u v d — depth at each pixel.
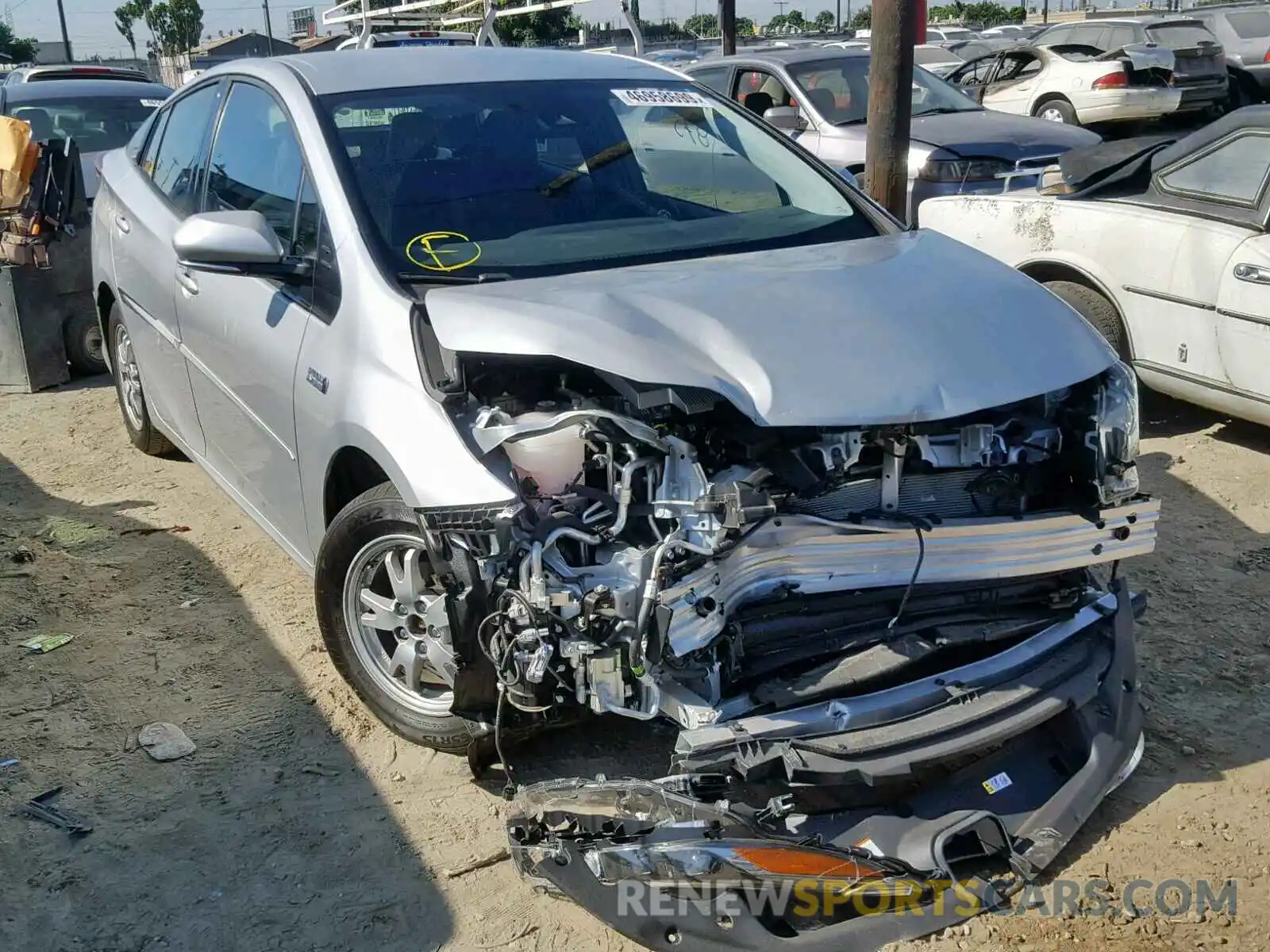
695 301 3.17
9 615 4.43
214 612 4.45
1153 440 6.29
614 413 2.91
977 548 3.06
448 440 3.01
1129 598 3.53
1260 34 20.78
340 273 3.54
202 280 4.37
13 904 2.96
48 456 6.14
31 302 7.19
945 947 2.82
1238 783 3.44
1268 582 4.67
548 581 2.80
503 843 3.19
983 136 9.48
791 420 2.82
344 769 3.51
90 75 11.55
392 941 2.86
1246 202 5.63
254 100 4.35
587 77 4.45
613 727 3.64
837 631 3.07
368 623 3.52
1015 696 3.05
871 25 6.50
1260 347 5.43
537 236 3.72
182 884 3.04
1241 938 2.85
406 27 8.80
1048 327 3.27
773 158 4.43
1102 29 17.08
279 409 3.80
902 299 3.26
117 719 3.77
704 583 2.76
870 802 2.94
